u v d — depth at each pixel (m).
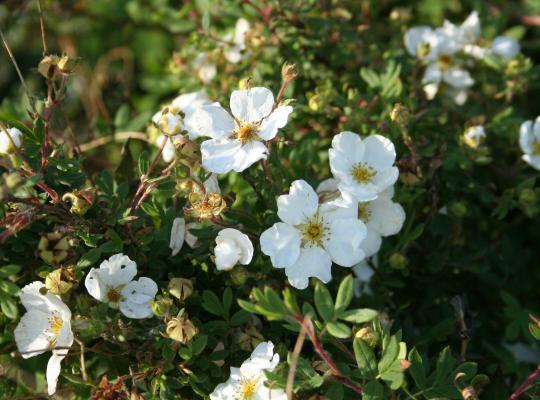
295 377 0.32
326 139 0.43
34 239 0.35
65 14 0.52
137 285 0.34
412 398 0.33
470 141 0.40
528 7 0.51
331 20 0.45
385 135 0.40
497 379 0.37
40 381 0.37
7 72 0.53
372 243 0.37
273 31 0.43
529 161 0.41
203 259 0.35
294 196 0.34
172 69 0.45
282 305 0.30
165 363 0.34
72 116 0.52
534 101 0.48
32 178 0.32
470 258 0.42
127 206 0.37
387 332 0.33
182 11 0.48
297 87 0.44
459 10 0.51
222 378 0.35
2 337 0.37
